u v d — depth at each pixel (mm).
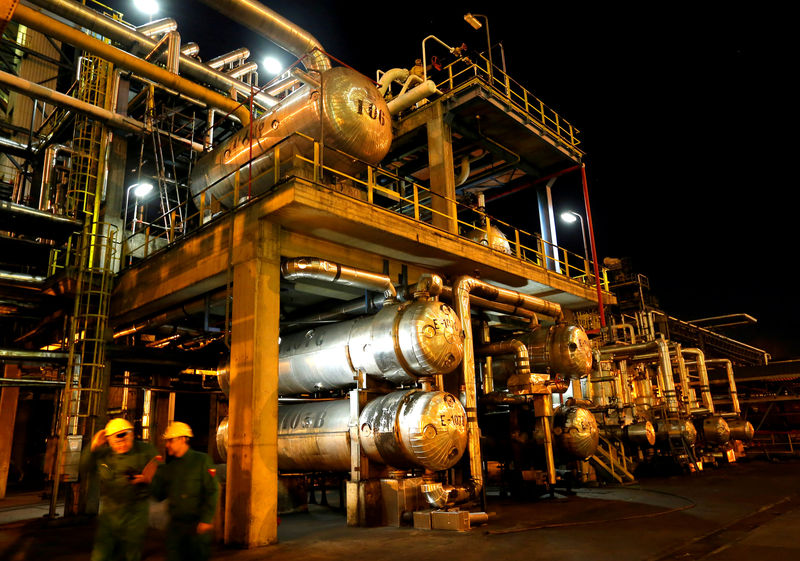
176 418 28484
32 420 28266
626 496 15344
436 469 11641
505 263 16719
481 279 17375
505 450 16891
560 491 16922
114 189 18266
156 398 24500
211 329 13922
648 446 22078
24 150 23516
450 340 12492
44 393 27219
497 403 15906
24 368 23031
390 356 12500
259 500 10414
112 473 6160
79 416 15062
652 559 8078
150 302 15039
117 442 6195
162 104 20328
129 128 18297
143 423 23219
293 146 14062
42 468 26031
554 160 22578
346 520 13008
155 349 16938
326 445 13320
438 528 11023
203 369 19062
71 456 15156
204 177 16703
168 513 6168
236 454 10836
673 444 22391
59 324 18625
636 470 22359
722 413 28984
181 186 22094
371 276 13273
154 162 21250
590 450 16047
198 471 6184
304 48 16594
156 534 11906
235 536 10383
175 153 20703
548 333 17000
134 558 6059
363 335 13305
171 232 15344
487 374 16688
